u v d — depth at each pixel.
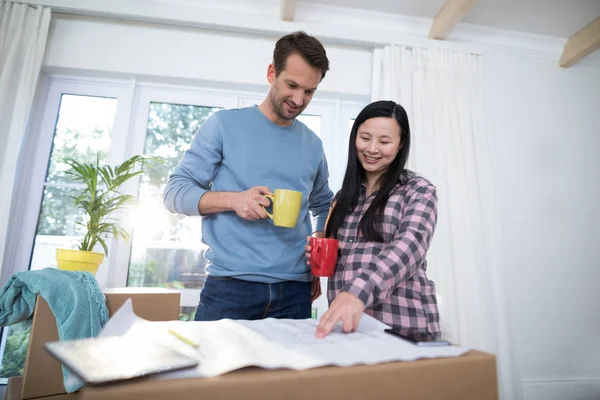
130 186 2.05
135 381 0.34
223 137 1.01
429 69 2.28
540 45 2.54
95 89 2.13
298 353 0.45
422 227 0.79
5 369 1.85
